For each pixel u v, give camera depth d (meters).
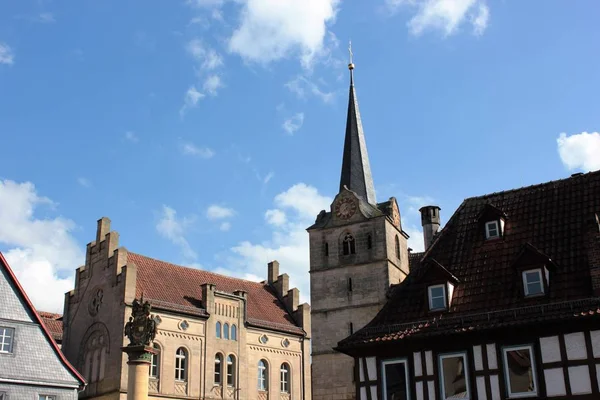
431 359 34.91
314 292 63.34
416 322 36.56
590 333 31.59
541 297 34.44
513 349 33.16
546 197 40.00
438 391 34.28
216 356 70.25
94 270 69.50
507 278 36.56
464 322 34.94
